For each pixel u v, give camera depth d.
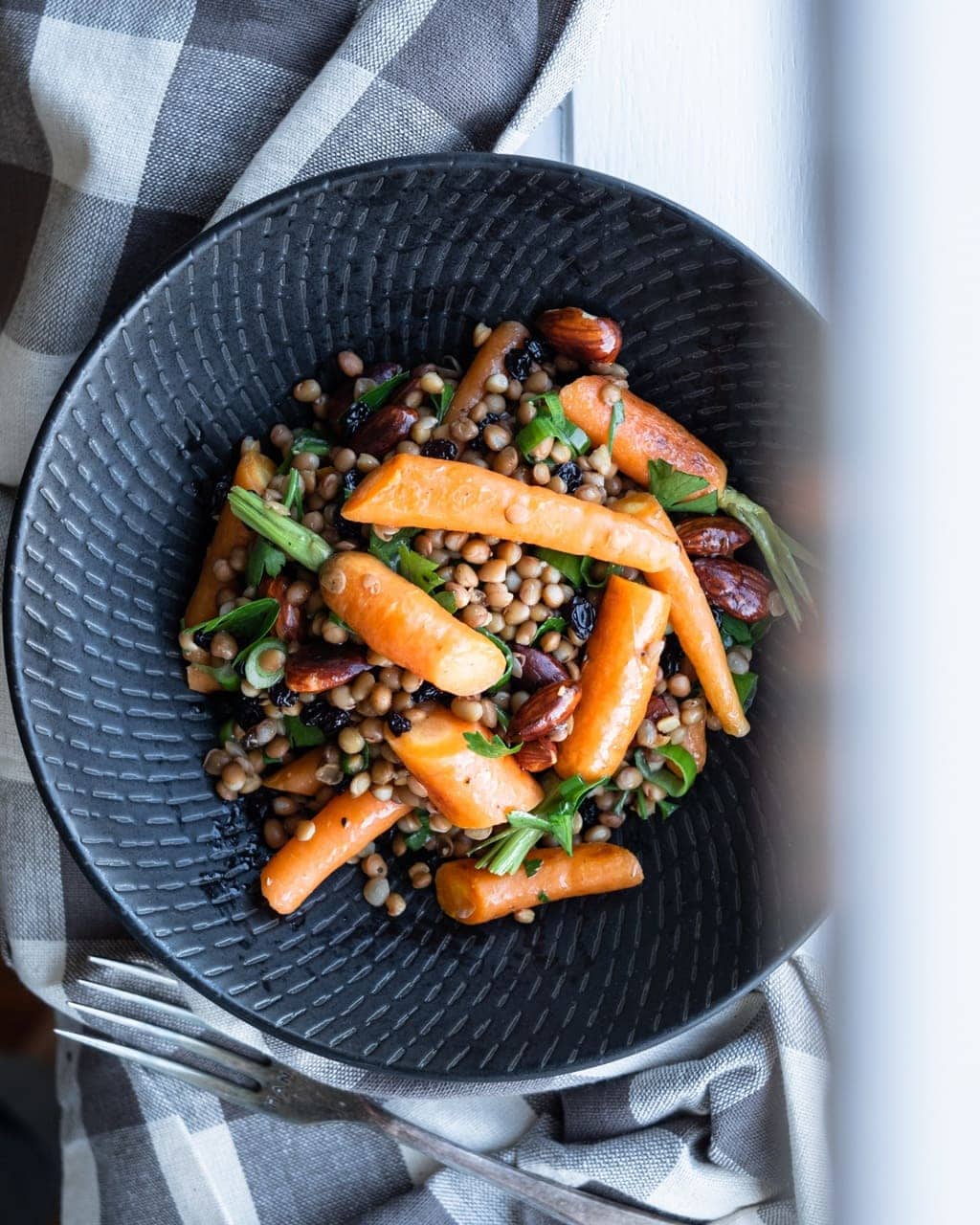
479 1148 0.74
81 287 0.70
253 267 0.65
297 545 0.66
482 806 0.66
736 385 0.68
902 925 0.34
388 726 0.65
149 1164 0.75
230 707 0.68
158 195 0.70
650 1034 0.67
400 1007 0.68
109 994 0.73
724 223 0.72
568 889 0.68
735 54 0.71
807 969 0.71
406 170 0.64
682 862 0.69
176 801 0.67
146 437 0.66
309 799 0.68
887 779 0.33
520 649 0.67
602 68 0.72
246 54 0.69
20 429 0.72
